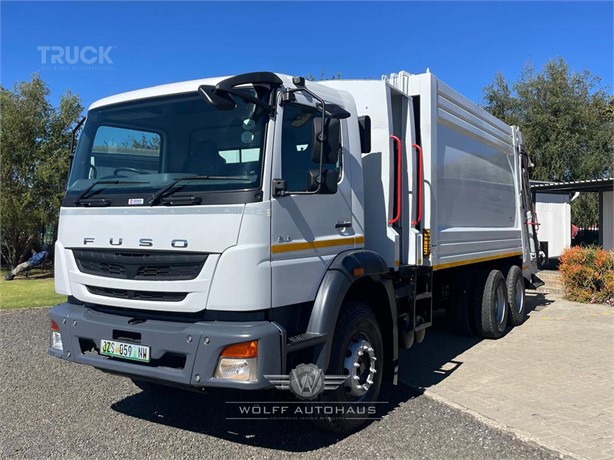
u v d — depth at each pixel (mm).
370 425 4613
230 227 3633
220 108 3746
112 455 4035
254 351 3537
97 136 4547
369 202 5336
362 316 4508
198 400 5270
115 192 4176
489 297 7898
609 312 10258
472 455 4016
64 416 4855
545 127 26156
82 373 6238
